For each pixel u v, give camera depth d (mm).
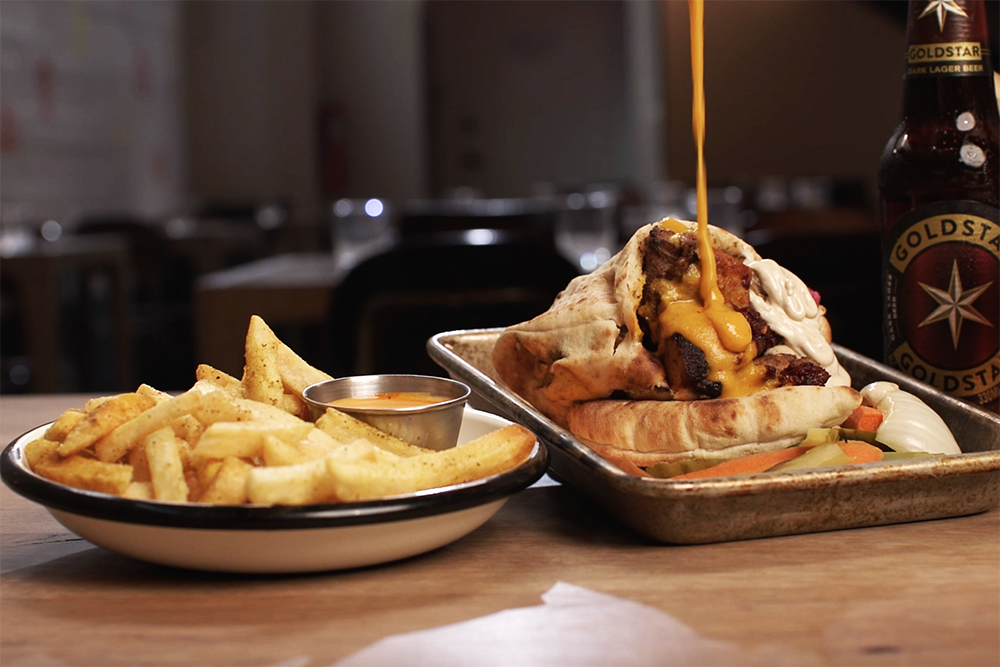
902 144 697
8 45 2693
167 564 558
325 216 3158
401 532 551
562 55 5324
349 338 1253
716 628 521
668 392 635
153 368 2584
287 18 4523
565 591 547
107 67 3375
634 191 2635
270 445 560
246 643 516
